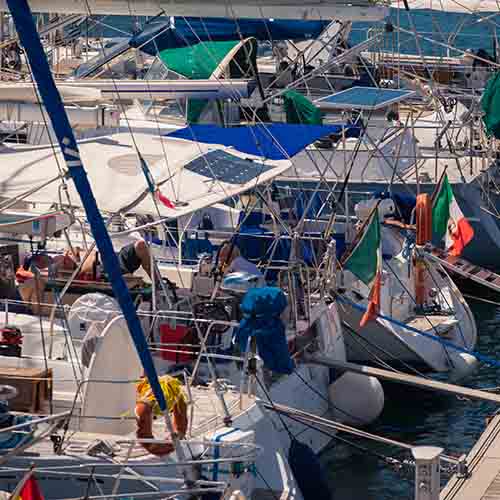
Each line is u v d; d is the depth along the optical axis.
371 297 33.75
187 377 24.16
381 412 34.44
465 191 45.94
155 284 27.52
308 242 36.31
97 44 57.31
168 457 21.64
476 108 46.78
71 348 24.80
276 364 27.23
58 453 21.09
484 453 27.64
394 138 44.97
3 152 28.70
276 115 44.78
